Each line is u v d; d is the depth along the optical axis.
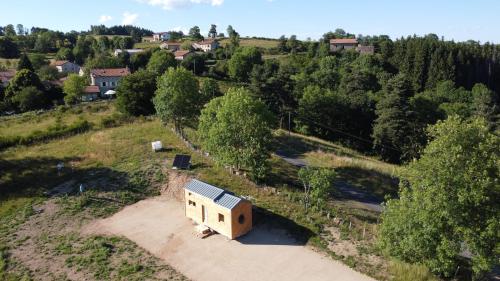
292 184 49.25
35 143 60.50
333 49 176.75
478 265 26.53
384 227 30.34
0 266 31.98
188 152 54.00
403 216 28.84
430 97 102.12
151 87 74.88
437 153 28.14
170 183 45.59
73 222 38.75
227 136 44.84
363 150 83.19
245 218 35.97
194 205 38.34
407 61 131.50
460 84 129.12
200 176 46.00
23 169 50.22
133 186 45.38
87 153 54.91
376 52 164.12
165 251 34.25
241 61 124.94
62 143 60.22
